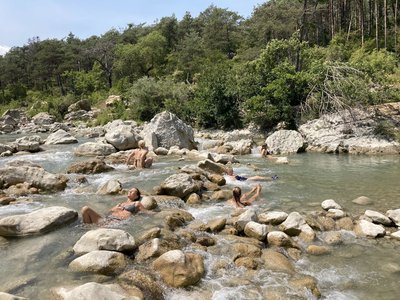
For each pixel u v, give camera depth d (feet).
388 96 69.87
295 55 90.74
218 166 43.73
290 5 166.71
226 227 25.84
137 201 29.17
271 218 26.48
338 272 20.34
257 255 21.48
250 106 82.58
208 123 99.14
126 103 148.77
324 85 73.46
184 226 26.17
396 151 58.29
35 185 36.19
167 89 121.39
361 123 65.26
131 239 21.31
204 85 100.68
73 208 29.78
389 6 166.91
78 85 220.43
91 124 136.05
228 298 17.29
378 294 18.12
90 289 15.11
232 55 222.69
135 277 18.04
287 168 49.19
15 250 21.84
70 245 22.33
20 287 17.54
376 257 22.06
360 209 30.42
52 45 248.32
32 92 249.75
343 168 48.44
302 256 22.30
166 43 239.50
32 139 79.46
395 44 128.16
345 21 169.78
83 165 44.86
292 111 79.20
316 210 29.96
